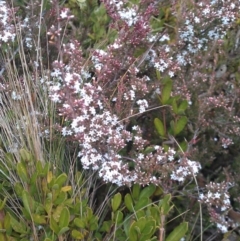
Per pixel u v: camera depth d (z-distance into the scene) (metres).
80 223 0.39
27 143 0.44
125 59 0.47
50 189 0.40
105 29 0.58
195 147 0.50
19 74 0.53
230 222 0.47
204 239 0.49
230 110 0.49
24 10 0.55
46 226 0.40
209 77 0.53
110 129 0.42
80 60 0.45
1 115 0.45
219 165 0.54
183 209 0.49
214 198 0.43
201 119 0.48
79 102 0.40
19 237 0.40
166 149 0.46
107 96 0.47
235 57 0.55
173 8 0.51
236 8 0.49
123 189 0.46
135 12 0.47
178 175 0.43
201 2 0.49
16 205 0.43
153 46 0.50
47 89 0.47
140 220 0.38
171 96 0.48
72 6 0.58
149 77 0.51
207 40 0.51
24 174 0.39
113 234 0.42
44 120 0.46
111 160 0.41
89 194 0.46
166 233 0.48
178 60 0.50
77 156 0.44
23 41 0.52
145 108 0.47
